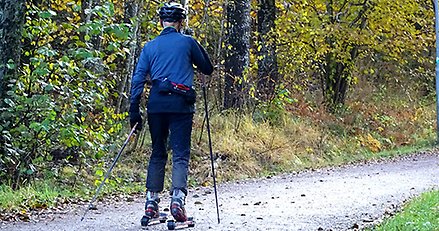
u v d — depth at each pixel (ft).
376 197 36.06
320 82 89.30
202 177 47.32
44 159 37.01
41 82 35.14
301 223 26.30
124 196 37.45
